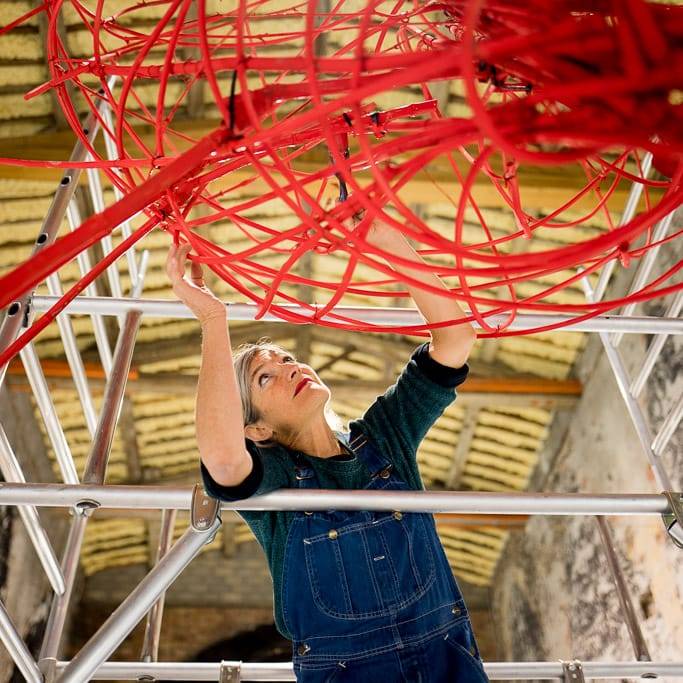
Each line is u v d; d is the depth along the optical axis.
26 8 4.73
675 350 5.12
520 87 1.03
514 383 6.89
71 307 2.02
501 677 2.11
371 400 7.59
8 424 6.47
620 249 1.31
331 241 1.04
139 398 7.42
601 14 0.91
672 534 1.59
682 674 2.13
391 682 1.36
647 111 0.86
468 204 5.43
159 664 2.09
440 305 1.60
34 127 5.38
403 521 1.49
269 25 4.91
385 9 4.62
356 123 0.89
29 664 1.89
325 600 1.41
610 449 6.16
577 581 6.75
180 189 1.21
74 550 2.18
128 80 1.14
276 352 1.74
